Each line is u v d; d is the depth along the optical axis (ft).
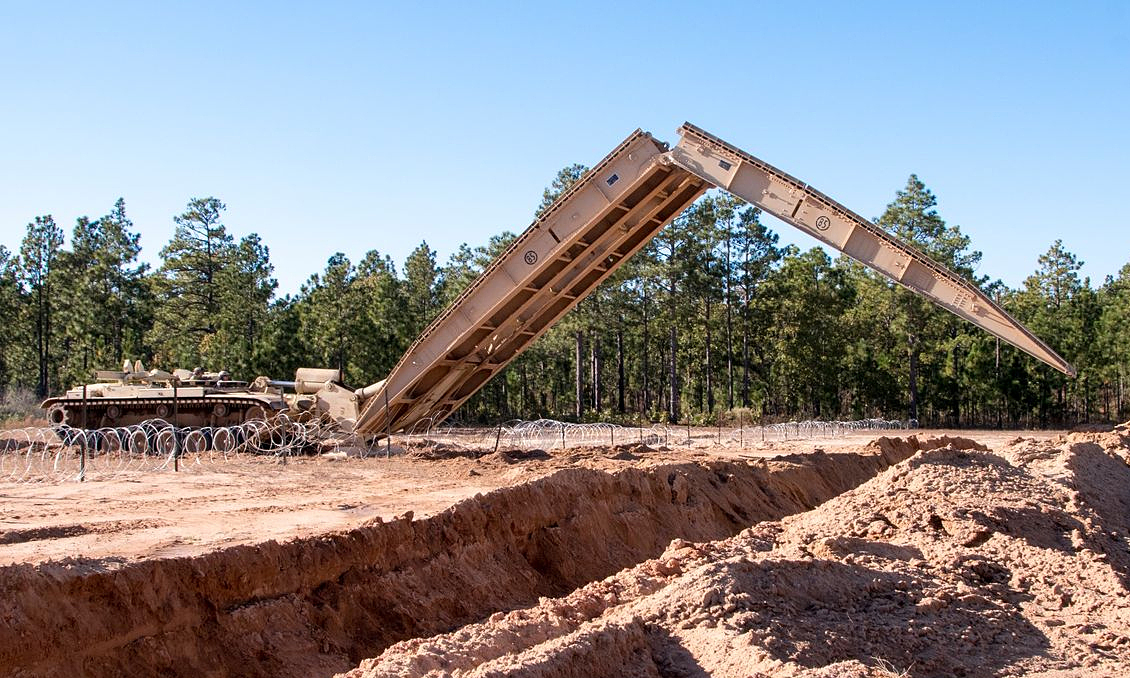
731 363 219.20
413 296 241.96
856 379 236.63
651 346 260.01
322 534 43.24
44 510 52.95
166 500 58.03
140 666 33.50
